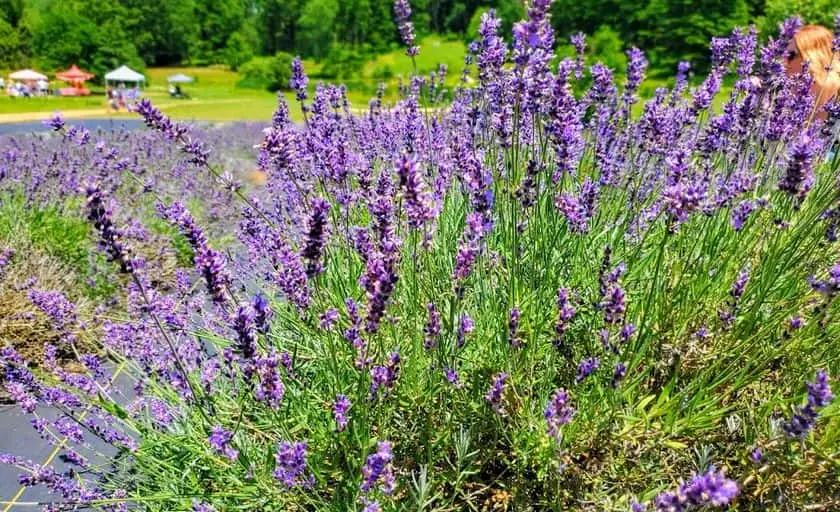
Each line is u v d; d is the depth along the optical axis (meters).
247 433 2.45
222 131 18.47
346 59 76.06
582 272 2.75
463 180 3.00
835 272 1.94
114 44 73.00
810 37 4.07
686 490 1.47
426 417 2.28
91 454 3.09
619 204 3.19
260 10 103.31
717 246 2.74
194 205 7.23
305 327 2.72
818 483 1.93
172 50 96.62
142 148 10.18
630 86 3.53
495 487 2.28
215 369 2.74
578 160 3.36
